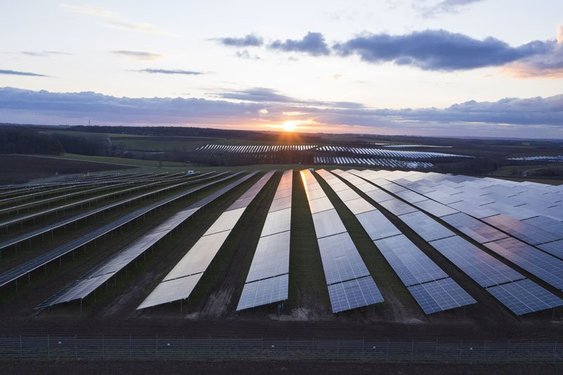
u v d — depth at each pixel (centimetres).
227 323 3331
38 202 7994
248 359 2842
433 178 9244
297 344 3028
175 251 5028
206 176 13062
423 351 2936
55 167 15300
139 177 13012
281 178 11725
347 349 2964
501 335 3122
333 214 6147
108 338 3116
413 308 3519
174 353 2914
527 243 4481
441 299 3388
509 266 4169
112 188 10019
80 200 8538
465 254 4316
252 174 13212
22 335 3152
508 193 6806
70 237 5716
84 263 4681
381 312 3466
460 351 2923
